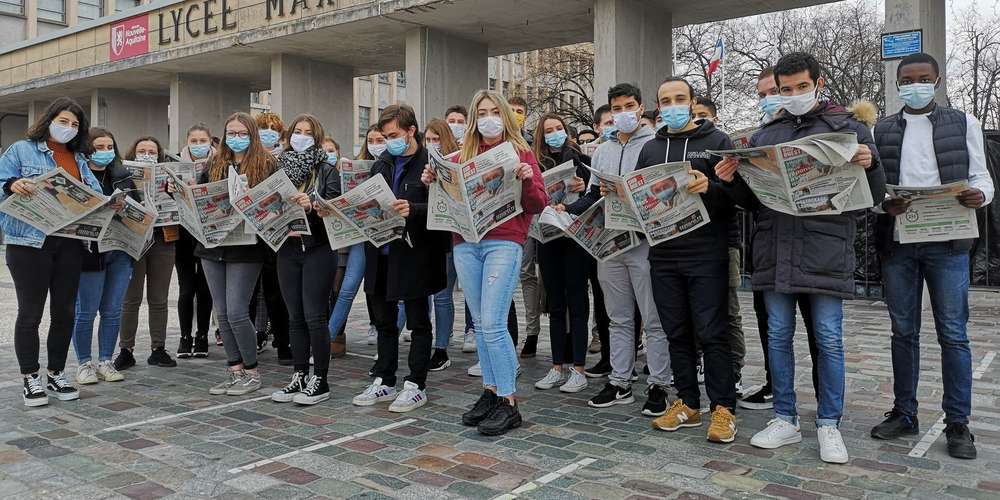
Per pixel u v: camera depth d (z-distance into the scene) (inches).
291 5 557.9
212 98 730.8
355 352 270.7
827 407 144.2
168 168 221.6
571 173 202.5
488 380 172.6
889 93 362.0
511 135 164.4
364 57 640.4
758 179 139.5
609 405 186.9
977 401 187.5
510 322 236.2
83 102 882.8
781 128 146.6
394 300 184.4
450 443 156.1
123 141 811.4
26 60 803.4
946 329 146.3
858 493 125.3
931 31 371.2
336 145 260.4
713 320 156.8
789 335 150.9
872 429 157.1
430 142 193.0
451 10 500.1
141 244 211.0
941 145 142.8
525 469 139.1
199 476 136.3
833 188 132.6
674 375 167.8
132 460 145.7
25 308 188.9
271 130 232.2
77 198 179.8
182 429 167.9
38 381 191.0
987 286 418.9
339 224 179.2
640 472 136.9
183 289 255.0
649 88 498.0
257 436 162.1
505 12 504.1
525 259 252.8
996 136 347.9
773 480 132.0
